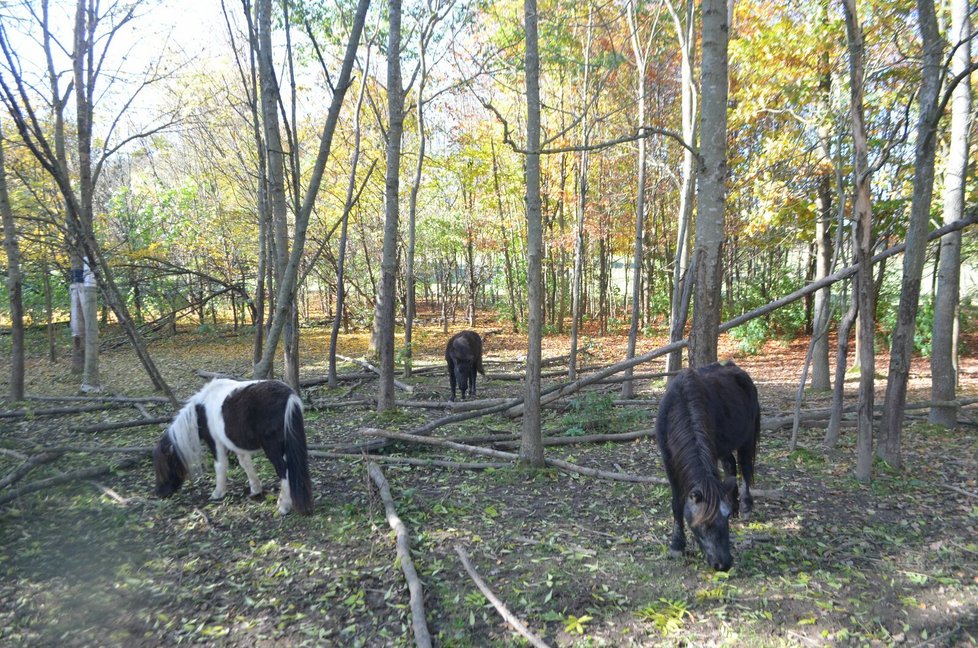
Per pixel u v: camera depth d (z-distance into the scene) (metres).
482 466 6.73
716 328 5.90
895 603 3.87
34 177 12.77
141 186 20.83
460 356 11.23
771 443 7.73
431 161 19.38
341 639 3.56
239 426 5.36
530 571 4.35
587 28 12.49
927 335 15.67
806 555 4.54
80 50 10.12
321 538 4.92
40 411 9.54
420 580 4.20
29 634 3.57
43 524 5.16
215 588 4.13
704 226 5.80
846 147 10.15
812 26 10.38
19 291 10.40
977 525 5.05
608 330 24.28
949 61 5.63
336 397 11.42
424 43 13.02
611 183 19.42
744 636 3.54
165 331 20.00
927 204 5.95
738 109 11.87
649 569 4.35
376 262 21.81
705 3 5.55
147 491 6.05
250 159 17.22
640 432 8.07
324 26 11.98
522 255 24.94
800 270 21.28
